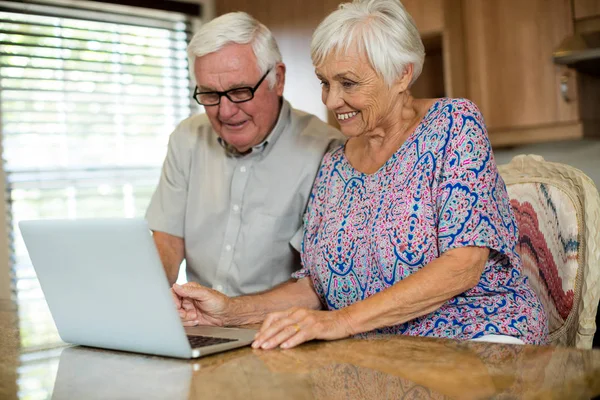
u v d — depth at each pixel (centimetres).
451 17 326
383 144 154
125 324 118
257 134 186
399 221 143
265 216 193
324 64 146
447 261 133
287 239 194
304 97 363
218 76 179
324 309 163
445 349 107
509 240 141
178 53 391
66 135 354
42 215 346
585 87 313
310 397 86
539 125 314
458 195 137
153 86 381
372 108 146
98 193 363
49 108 349
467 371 93
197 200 201
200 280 204
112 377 104
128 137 375
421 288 129
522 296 143
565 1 301
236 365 106
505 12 319
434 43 344
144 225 108
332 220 155
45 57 345
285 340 117
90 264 118
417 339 117
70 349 130
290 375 97
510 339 134
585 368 91
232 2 388
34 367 115
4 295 331
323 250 154
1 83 336
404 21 144
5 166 335
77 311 126
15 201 337
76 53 357
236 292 196
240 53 179
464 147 140
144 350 119
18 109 340
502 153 368
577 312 147
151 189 382
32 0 338
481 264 136
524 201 163
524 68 315
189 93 396
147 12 375
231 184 196
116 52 364
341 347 114
